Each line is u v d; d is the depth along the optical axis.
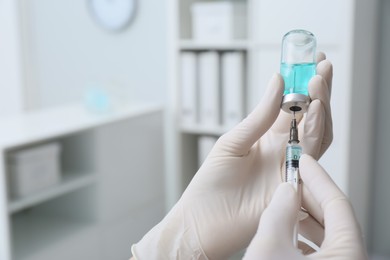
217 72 2.65
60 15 3.60
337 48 2.20
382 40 2.53
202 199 0.96
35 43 3.74
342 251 0.70
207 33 2.64
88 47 3.54
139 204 2.84
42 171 2.36
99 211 2.61
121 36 3.39
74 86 3.65
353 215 0.75
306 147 0.88
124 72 3.43
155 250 0.95
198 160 3.04
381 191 2.70
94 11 3.42
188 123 2.80
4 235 2.13
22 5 3.69
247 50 2.64
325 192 0.78
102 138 2.57
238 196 0.95
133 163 2.77
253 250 0.71
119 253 2.74
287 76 0.86
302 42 0.84
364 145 2.50
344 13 2.15
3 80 3.79
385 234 2.74
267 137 0.98
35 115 2.72
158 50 3.26
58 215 2.75
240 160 0.95
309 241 0.93
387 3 2.49
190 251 0.94
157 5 3.20
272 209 0.75
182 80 2.77
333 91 2.23
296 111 0.86
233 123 2.65
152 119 2.88
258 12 2.42
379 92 2.59
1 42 3.75
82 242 2.51
